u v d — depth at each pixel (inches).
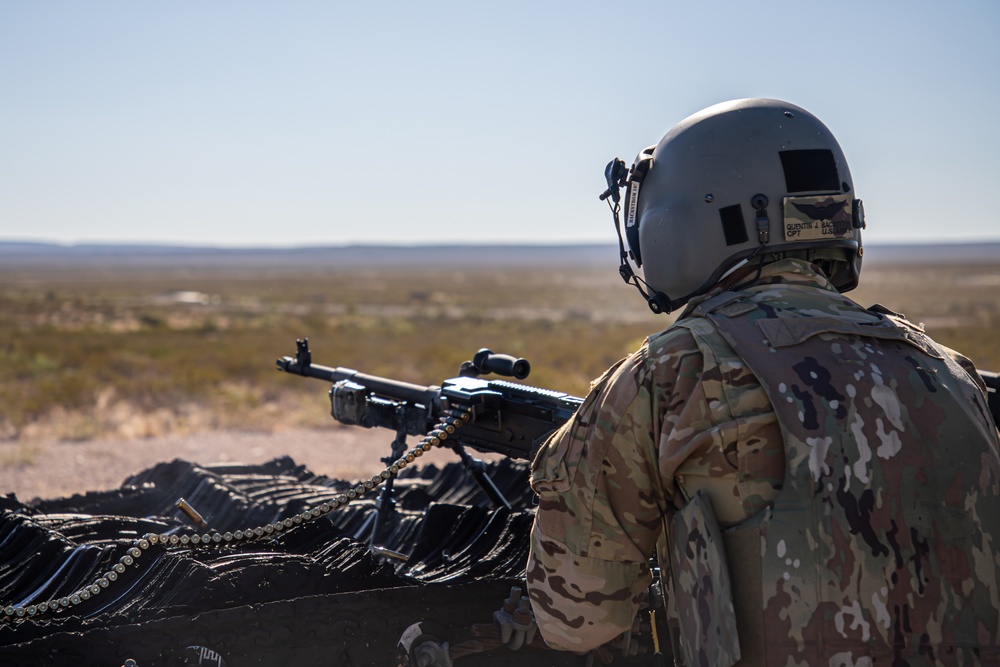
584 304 3698.3
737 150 95.9
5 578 134.4
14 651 103.9
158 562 127.5
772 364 82.3
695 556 81.7
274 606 116.4
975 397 88.4
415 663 118.3
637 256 108.1
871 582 76.8
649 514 88.1
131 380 836.6
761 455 80.7
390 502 191.9
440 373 1002.1
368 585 128.6
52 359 1098.7
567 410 144.7
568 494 90.0
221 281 7559.1
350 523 207.8
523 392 152.8
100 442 491.5
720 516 82.0
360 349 1357.0
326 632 119.8
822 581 76.4
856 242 100.3
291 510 202.7
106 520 170.4
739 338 84.3
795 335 84.5
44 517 172.4
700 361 84.4
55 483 377.1
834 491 78.2
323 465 425.4
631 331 1862.7
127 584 126.5
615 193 110.5
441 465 359.6
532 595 93.7
